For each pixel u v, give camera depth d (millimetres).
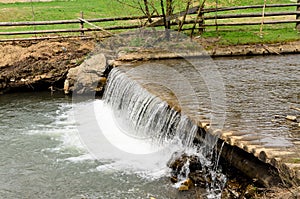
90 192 8617
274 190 6598
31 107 14297
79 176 9297
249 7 18812
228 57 16406
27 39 17312
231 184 7887
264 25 20266
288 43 17406
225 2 23562
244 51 16719
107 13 22484
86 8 24453
